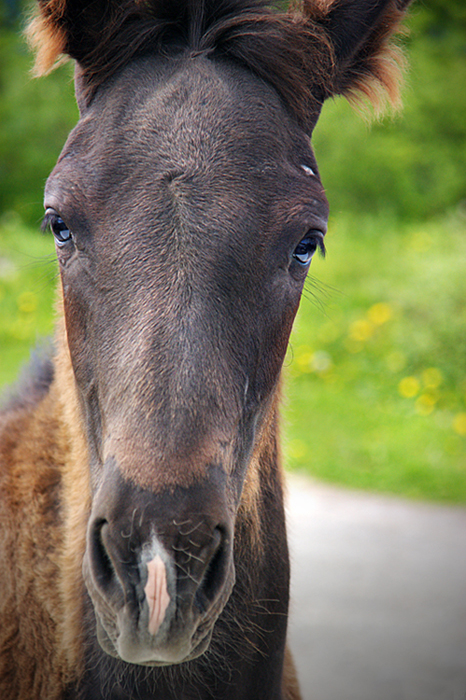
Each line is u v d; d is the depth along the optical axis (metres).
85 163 1.96
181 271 1.81
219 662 2.20
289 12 2.34
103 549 1.73
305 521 6.35
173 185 1.88
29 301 11.34
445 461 7.64
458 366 9.60
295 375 9.70
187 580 1.67
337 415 8.74
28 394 2.73
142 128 1.95
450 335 9.78
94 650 2.18
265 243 1.93
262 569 2.31
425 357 9.77
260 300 1.93
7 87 19.09
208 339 1.78
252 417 1.99
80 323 2.00
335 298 11.72
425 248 13.09
